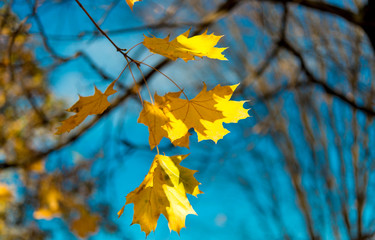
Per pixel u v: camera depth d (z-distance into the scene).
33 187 2.53
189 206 0.67
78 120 0.66
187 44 0.65
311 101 3.12
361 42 2.64
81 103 0.65
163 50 0.62
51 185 2.49
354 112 2.88
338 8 1.86
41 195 2.46
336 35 2.75
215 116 0.69
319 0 2.14
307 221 2.95
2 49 1.75
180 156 0.70
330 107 3.01
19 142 2.43
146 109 0.66
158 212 0.66
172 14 2.29
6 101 2.22
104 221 2.47
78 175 2.58
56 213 2.36
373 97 2.68
